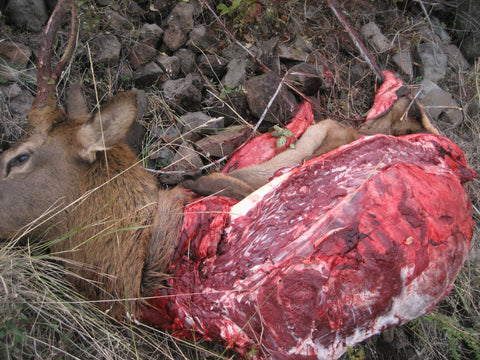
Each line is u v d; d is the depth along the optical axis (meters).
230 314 1.12
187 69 1.71
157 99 1.64
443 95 2.00
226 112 1.72
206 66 1.72
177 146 1.63
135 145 1.58
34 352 1.16
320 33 1.97
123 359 1.23
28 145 1.24
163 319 1.20
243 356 1.17
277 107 1.71
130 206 1.25
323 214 1.14
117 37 1.65
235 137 1.64
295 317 1.06
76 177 1.26
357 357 1.27
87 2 1.56
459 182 1.34
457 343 1.58
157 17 1.73
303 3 1.96
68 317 1.23
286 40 1.90
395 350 1.48
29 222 1.24
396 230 1.14
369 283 1.11
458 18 2.23
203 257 1.18
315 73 1.83
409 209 1.18
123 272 1.19
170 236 1.21
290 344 1.08
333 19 2.01
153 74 1.63
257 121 1.75
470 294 1.63
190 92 1.65
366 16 2.10
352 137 1.65
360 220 1.13
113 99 1.18
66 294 1.22
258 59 1.79
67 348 1.20
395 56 2.05
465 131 2.05
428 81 2.04
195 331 1.17
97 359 1.22
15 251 1.23
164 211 1.25
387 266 1.12
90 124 1.23
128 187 1.26
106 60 1.61
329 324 1.08
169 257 1.20
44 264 1.24
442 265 1.21
